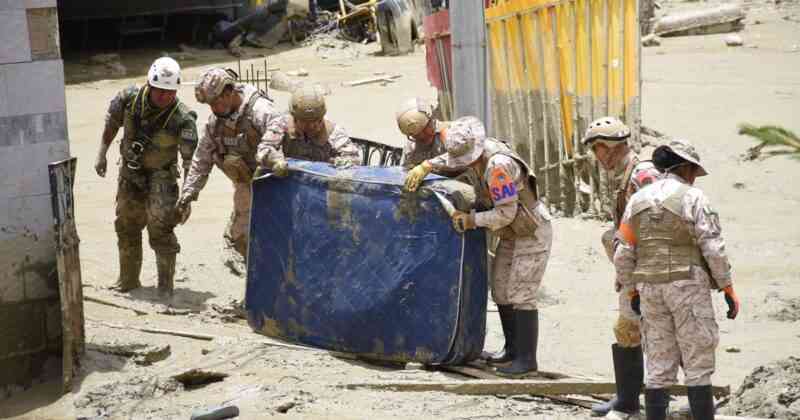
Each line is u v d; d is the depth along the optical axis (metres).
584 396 20.14
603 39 37.84
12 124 21.75
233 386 20.31
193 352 22.59
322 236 22.38
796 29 91.81
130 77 82.19
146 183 26.48
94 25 98.31
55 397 21.59
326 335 22.48
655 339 16.88
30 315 22.47
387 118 57.66
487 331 25.41
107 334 23.62
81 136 55.78
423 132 21.97
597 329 25.77
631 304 17.14
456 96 26.94
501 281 21.16
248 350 22.44
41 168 22.22
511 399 19.77
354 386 20.14
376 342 21.80
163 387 20.50
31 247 22.33
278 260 23.19
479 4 26.50
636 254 16.94
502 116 40.16
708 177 42.50
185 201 25.52
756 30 91.94
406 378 20.67
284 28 95.94
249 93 24.66
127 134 25.98
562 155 38.62
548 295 28.72
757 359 23.36
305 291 22.64
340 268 22.19
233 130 24.84
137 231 27.12
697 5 106.81
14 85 21.69
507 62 39.66
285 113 24.67
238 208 25.72
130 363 21.98
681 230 16.41
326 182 22.27
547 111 38.88
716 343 16.55
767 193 40.16
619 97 38.41
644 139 47.50
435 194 20.84
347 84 72.56
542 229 20.77
